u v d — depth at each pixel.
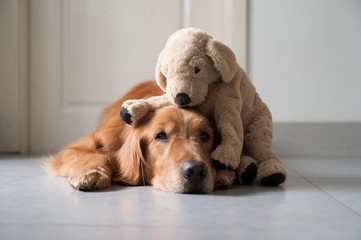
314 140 3.51
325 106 3.55
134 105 1.82
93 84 3.64
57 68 3.63
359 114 3.54
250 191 1.71
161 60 1.82
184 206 1.39
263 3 3.51
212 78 1.81
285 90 3.55
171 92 1.75
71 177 1.73
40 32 3.62
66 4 3.60
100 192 1.66
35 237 1.02
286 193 1.66
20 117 3.58
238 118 1.83
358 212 1.31
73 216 1.24
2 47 3.54
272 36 3.53
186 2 3.61
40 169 2.42
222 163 1.71
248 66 3.55
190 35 1.80
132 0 3.61
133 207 1.37
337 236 1.04
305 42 3.53
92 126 3.66
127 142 1.91
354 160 3.19
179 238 1.01
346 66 3.53
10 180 1.97
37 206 1.38
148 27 3.63
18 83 3.56
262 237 1.03
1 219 1.20
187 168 1.62
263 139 1.96
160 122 1.79
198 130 1.78
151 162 1.83
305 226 1.14
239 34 3.49
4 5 3.52
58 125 3.66
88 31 3.62
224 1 3.53
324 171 2.46
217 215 1.26
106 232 1.07
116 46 3.63
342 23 3.52
